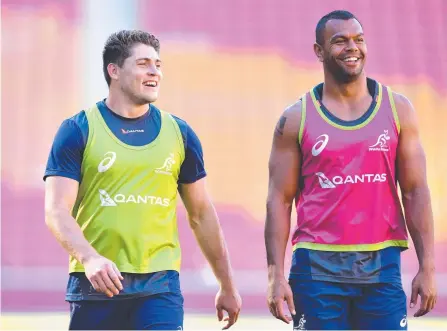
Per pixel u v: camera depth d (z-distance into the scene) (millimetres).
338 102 15492
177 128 14922
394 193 15336
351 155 15133
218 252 15398
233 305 15406
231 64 51906
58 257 43906
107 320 14391
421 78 52281
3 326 31156
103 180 14391
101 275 13008
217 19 53469
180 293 14672
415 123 15531
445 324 32594
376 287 15102
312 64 52250
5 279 41375
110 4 52906
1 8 52062
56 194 14133
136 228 14320
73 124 14539
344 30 15211
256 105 50312
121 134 14586
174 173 14781
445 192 46906
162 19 53094
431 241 15406
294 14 54219
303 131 15367
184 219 43344
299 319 15258
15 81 50062
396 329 15047
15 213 45594
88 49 51500
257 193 46500
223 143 48656
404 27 54406
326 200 15156
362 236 15062
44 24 51969
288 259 39156
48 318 34094
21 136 48375
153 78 14750
